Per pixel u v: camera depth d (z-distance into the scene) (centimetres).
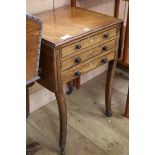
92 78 223
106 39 139
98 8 196
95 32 129
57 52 116
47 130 165
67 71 126
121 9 202
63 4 167
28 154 144
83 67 133
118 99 197
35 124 170
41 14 149
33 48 108
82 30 126
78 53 126
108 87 166
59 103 133
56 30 125
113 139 159
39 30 106
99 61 142
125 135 162
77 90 206
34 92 177
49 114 180
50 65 120
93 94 202
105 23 136
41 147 152
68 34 121
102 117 177
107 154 148
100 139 159
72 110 184
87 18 143
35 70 115
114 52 150
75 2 169
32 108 181
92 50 134
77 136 161
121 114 180
